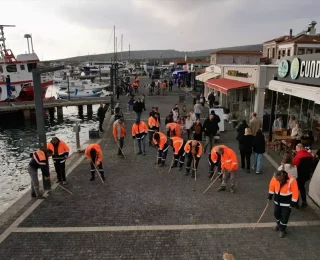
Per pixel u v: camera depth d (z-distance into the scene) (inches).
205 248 266.2
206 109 1028.5
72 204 350.0
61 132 1093.8
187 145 425.7
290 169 316.8
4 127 1189.7
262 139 432.8
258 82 697.0
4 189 572.4
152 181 418.6
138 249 265.3
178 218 316.2
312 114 554.6
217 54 1627.7
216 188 394.3
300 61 504.1
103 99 1416.1
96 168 412.5
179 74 1913.1
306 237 282.4
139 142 540.1
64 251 263.3
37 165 363.6
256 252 260.4
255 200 358.9
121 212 330.0
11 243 275.3
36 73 358.3
